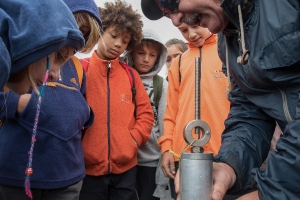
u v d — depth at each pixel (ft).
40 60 2.85
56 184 4.85
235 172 3.94
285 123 3.87
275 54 3.50
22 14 2.60
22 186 4.72
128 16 6.93
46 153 4.81
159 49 8.11
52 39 2.61
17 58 2.54
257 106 4.37
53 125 4.88
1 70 2.39
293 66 3.51
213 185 3.63
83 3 5.30
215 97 6.56
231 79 4.94
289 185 2.99
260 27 3.67
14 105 4.67
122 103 6.61
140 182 7.52
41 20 2.62
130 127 6.78
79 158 5.32
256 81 3.93
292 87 3.69
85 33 5.59
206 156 3.24
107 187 6.39
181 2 4.17
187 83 7.02
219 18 4.14
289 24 3.36
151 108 7.23
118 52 6.78
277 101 3.91
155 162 7.64
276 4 3.47
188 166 3.24
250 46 3.85
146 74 8.06
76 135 5.28
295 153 2.96
